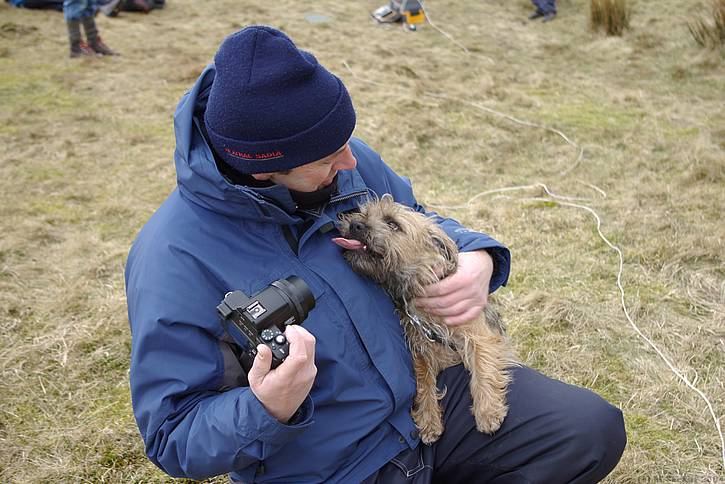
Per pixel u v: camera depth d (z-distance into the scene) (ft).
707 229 15.05
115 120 22.76
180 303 5.97
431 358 7.65
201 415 5.71
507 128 22.21
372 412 6.45
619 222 15.78
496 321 9.23
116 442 10.00
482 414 6.98
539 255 14.67
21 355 11.76
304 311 5.63
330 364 6.26
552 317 12.39
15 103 23.94
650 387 10.71
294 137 5.84
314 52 30.48
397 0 36.29
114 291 13.73
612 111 23.50
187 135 6.07
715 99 24.12
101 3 36.50
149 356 5.90
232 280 6.18
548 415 6.71
